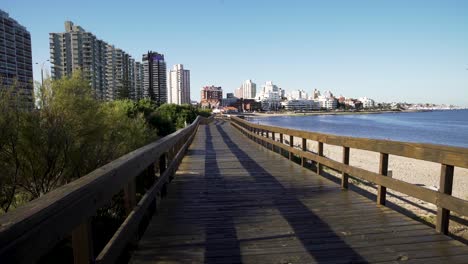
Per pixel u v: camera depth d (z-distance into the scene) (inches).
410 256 125.8
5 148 274.8
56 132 290.4
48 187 297.7
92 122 355.3
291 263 120.8
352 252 129.9
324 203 202.4
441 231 148.9
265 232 152.5
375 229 155.3
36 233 54.1
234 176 294.4
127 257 128.6
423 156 152.6
